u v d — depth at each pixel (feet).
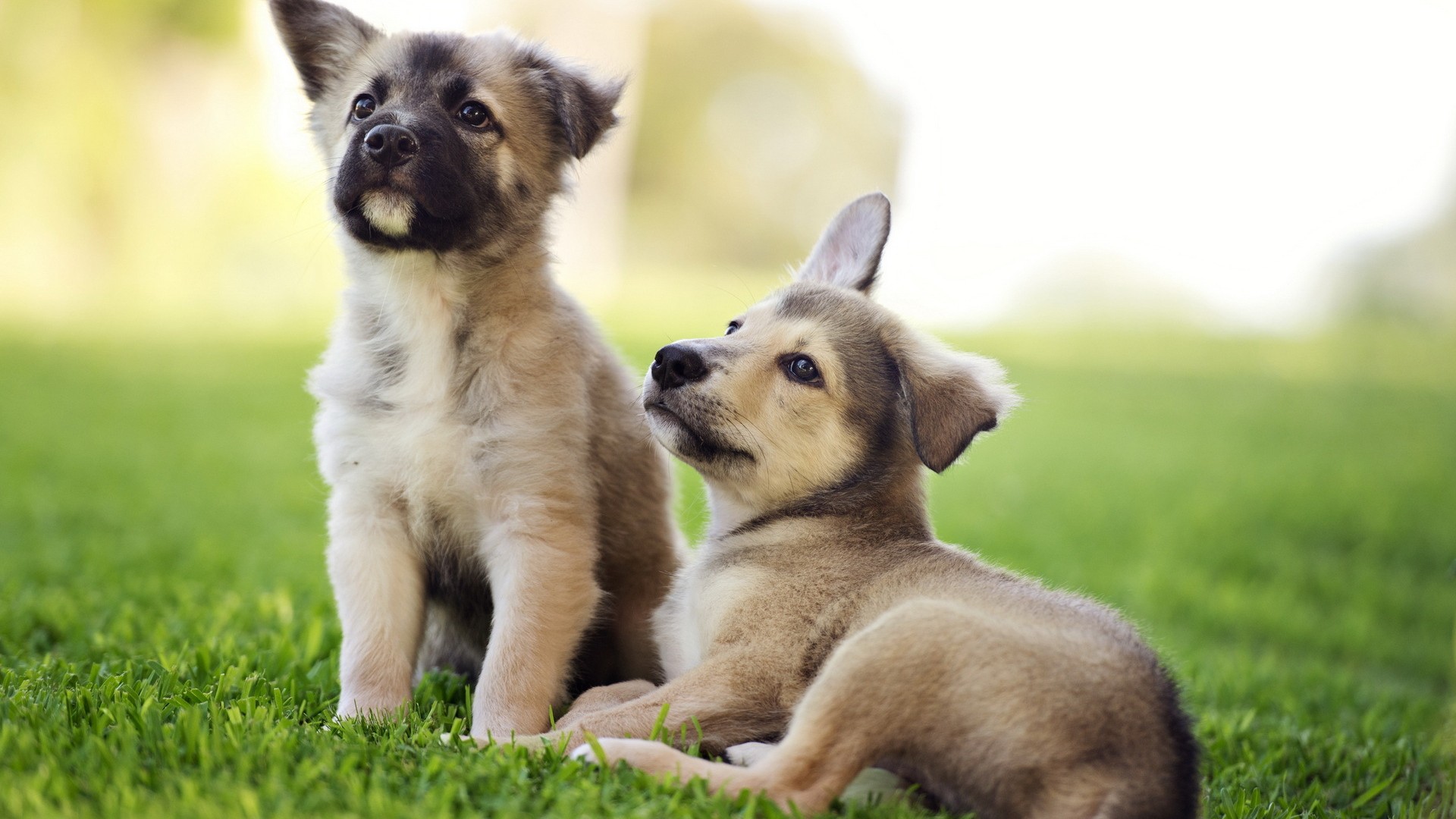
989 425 5.07
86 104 21.15
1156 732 4.57
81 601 5.71
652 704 4.79
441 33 5.47
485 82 5.33
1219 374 17.01
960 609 4.66
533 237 5.31
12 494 7.13
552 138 5.41
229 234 22.72
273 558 6.46
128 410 10.63
